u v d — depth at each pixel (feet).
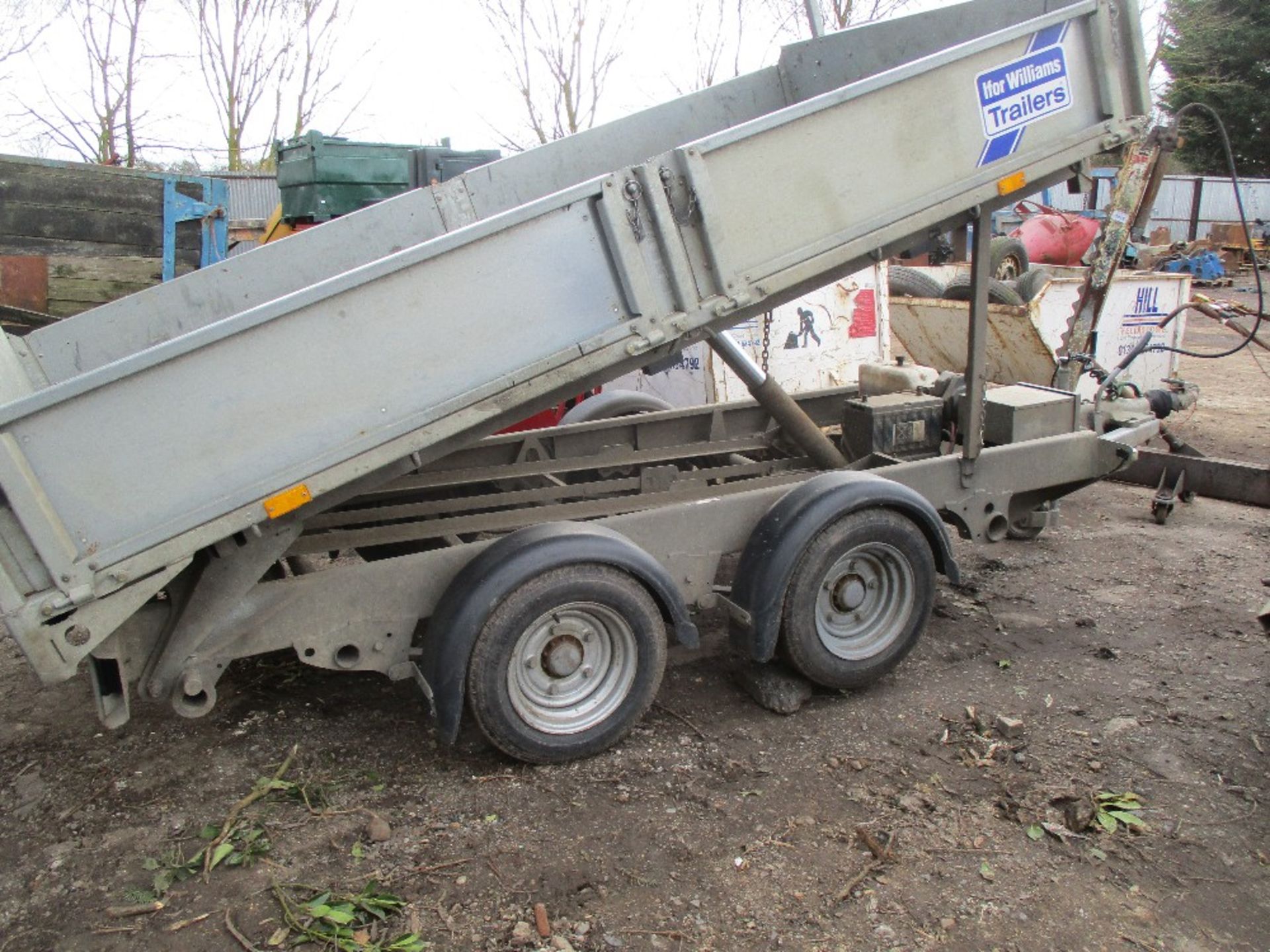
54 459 8.55
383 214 14.52
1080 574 17.07
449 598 10.69
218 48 59.57
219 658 10.39
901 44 14.75
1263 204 106.01
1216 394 34.91
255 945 8.39
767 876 9.12
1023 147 12.39
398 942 8.32
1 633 14.92
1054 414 15.72
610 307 10.49
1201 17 108.68
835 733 11.78
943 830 9.78
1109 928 8.42
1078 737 11.57
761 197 10.88
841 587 12.40
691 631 11.55
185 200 26.25
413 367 9.70
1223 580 16.74
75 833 10.00
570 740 11.04
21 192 24.38
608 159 15.43
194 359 8.85
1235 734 11.60
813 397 18.67
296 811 10.34
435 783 10.84
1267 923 8.48
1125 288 27.96
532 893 8.95
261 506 9.36
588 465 16.10
